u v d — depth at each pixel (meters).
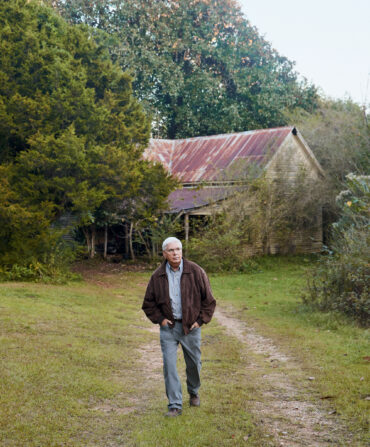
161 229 23.41
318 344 8.73
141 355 8.16
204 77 39.38
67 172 17.48
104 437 4.58
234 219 23.20
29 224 16.00
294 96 41.25
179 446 4.32
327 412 5.33
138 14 39.69
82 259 24.56
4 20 18.08
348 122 28.94
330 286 11.80
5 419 4.82
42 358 7.13
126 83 22.33
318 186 27.03
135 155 20.66
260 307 13.52
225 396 5.83
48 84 18.02
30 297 12.86
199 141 32.16
